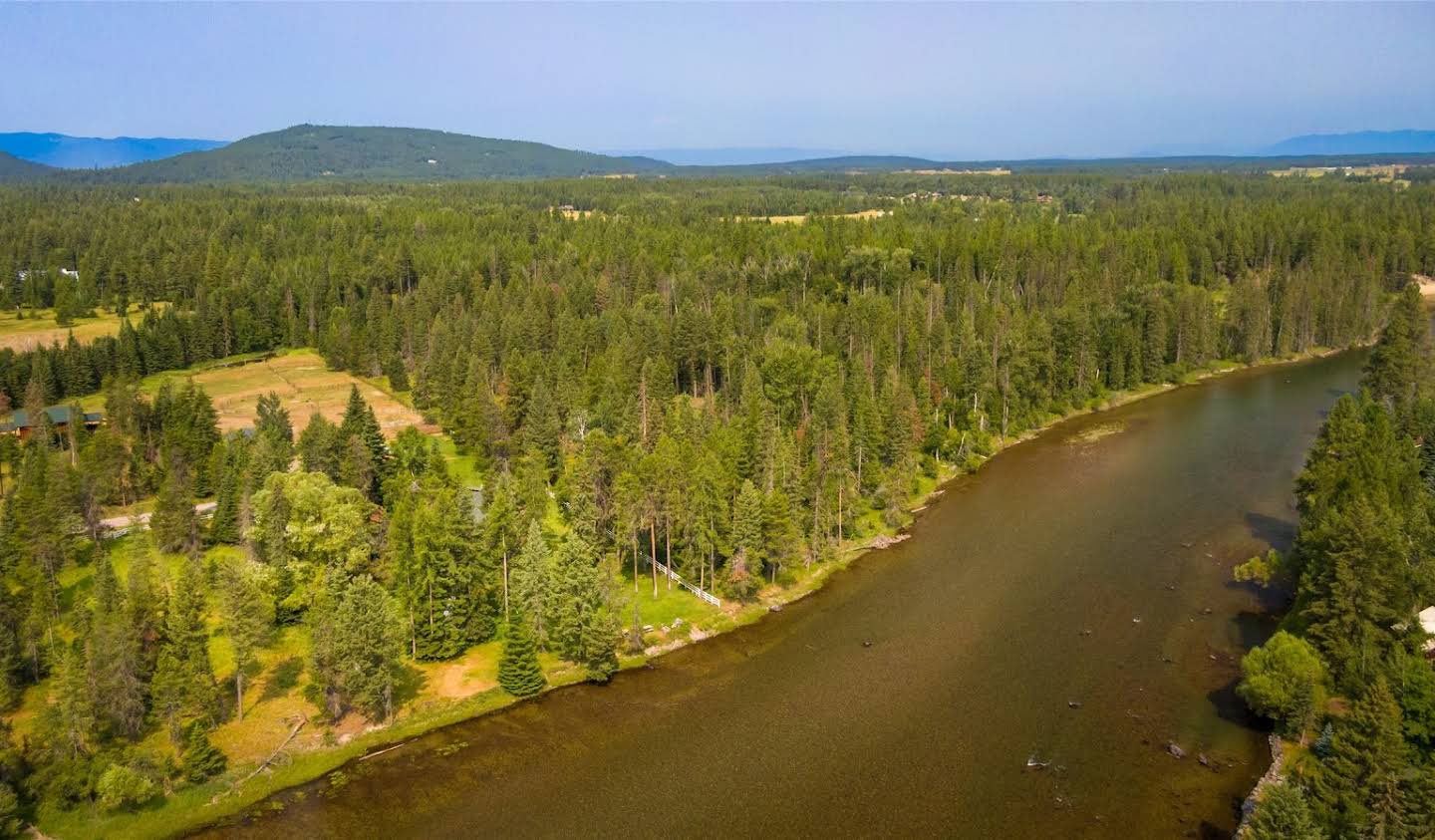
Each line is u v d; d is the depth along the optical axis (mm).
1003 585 102312
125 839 64188
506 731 76875
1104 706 77938
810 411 148250
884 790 68500
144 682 74250
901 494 124125
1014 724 75938
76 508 105812
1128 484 133125
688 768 71812
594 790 69438
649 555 109562
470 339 181625
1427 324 162625
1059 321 181875
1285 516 117250
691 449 112062
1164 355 195125
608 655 83438
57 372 185250
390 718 77688
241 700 77438
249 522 106625
